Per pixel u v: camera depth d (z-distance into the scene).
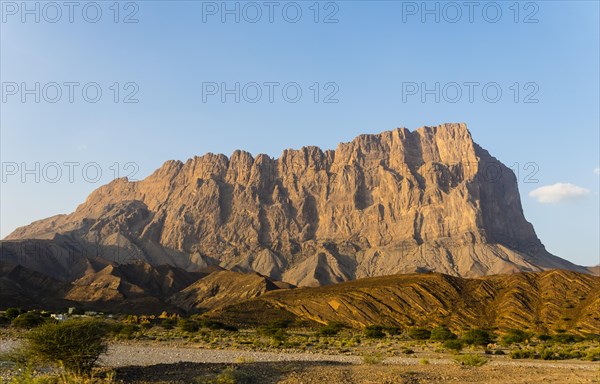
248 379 30.88
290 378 31.41
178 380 29.78
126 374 31.22
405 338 102.56
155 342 74.31
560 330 118.75
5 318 102.44
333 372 33.56
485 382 31.91
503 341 88.62
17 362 30.06
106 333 31.20
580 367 47.00
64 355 29.03
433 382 31.59
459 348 67.62
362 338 101.88
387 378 31.88
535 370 37.88
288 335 99.19
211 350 64.25
